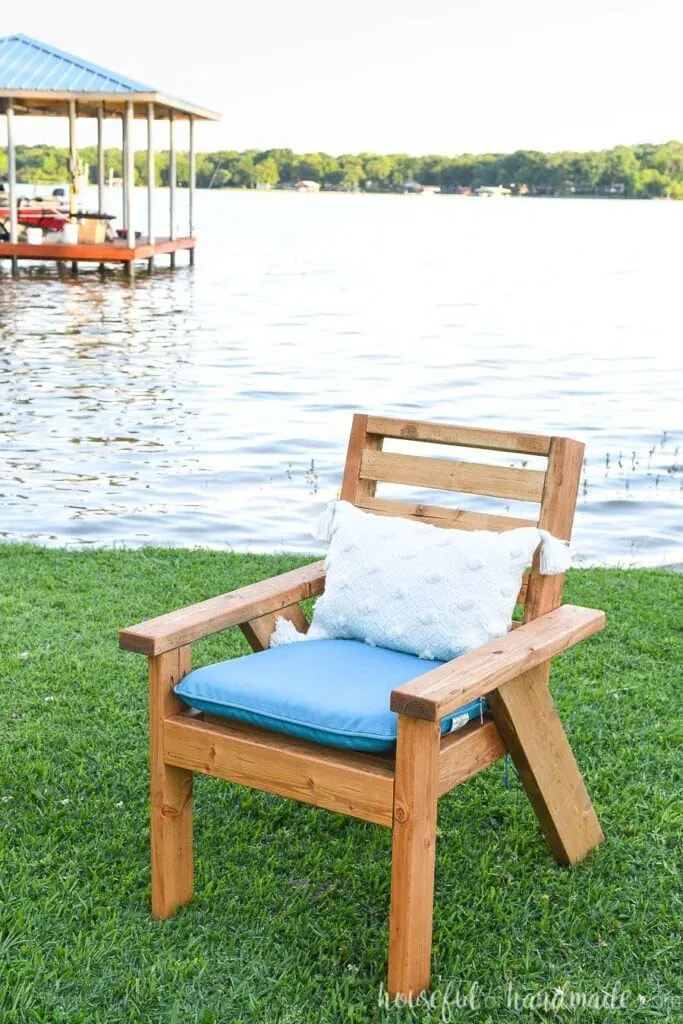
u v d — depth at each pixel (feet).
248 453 30.94
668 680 13.19
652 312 80.69
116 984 7.50
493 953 7.91
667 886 8.76
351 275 104.73
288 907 8.43
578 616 8.67
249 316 68.64
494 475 9.14
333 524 9.57
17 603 15.80
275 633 9.32
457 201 435.94
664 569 18.67
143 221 197.36
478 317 74.08
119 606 15.75
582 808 9.08
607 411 40.52
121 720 11.74
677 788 10.39
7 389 40.47
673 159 412.16
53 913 8.29
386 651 8.75
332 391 43.11
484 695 7.87
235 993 7.39
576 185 423.23
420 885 7.19
